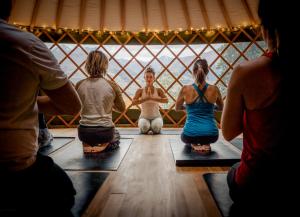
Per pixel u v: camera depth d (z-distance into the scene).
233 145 2.46
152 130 3.30
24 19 4.02
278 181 0.80
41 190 0.78
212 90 2.07
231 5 3.95
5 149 0.69
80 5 3.96
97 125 2.10
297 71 0.69
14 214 0.72
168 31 4.27
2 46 0.66
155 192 1.32
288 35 0.68
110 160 1.93
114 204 1.17
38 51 0.71
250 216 0.87
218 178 1.50
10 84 0.66
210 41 4.27
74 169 1.70
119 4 3.99
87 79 2.15
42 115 2.44
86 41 4.35
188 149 2.25
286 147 0.76
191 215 1.06
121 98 2.22
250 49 4.34
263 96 0.76
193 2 3.95
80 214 1.05
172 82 4.32
